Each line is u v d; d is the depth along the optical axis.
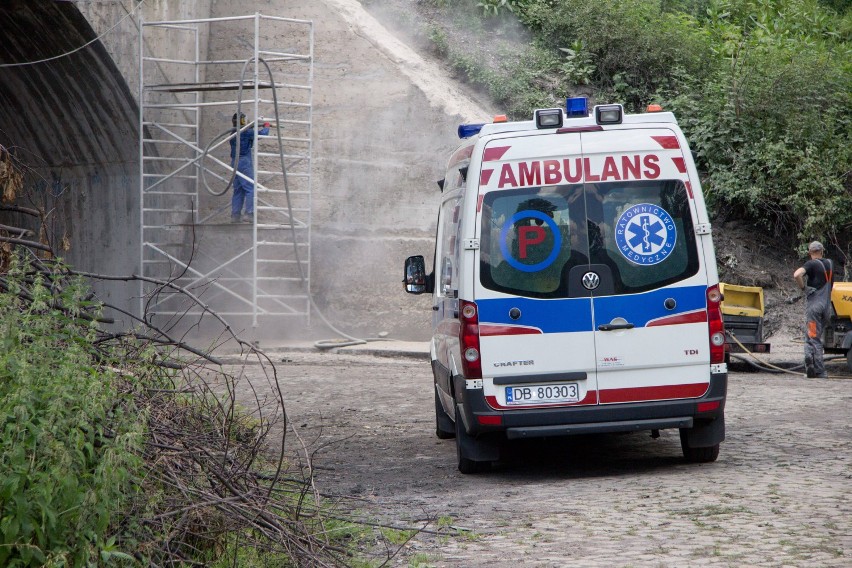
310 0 28.23
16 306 5.83
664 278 9.95
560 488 9.50
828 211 25.86
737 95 28.00
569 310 9.90
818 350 19.53
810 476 9.47
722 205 27.81
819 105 28.06
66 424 5.09
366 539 7.30
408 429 13.62
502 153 10.06
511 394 9.90
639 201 10.01
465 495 9.28
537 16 32.16
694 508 8.23
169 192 27.08
